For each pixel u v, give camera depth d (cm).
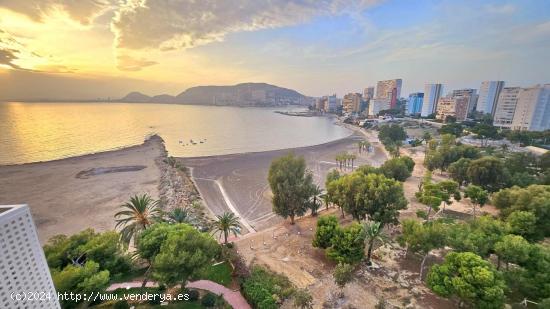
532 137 14750
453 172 8369
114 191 8200
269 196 8056
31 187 8394
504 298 2939
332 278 4006
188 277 3266
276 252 4756
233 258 4231
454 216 6353
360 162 12850
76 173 9869
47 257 3244
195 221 5878
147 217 4591
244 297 3553
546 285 3125
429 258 4528
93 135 18075
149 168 10719
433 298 3588
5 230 1975
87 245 3466
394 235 5341
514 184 7069
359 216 5484
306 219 6216
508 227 4322
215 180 9706
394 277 4038
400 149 15412
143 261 4169
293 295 3547
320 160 13212
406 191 8169
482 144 14875
